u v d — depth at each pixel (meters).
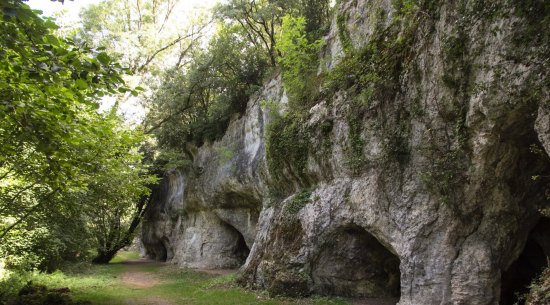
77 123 8.06
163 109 25.64
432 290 8.40
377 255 12.05
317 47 14.44
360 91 10.77
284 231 13.02
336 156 11.52
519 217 8.12
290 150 13.50
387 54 9.91
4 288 11.70
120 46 24.22
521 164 7.77
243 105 21.56
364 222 10.37
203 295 13.09
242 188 19.22
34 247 14.70
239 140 20.14
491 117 6.98
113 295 13.70
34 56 5.39
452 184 8.10
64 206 11.94
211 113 23.19
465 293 7.97
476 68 7.15
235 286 14.12
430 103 8.43
